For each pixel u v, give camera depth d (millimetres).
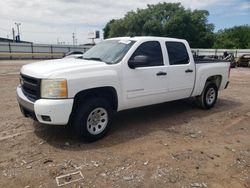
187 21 52500
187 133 5242
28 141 4602
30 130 5129
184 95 6359
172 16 52594
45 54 36031
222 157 4176
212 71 6988
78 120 4398
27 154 4098
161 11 53312
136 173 3594
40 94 4207
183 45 6234
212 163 3959
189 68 6246
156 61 5559
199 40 54344
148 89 5375
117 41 5617
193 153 4293
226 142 4824
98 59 5234
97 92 4711
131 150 4340
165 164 3879
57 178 3432
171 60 5871
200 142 4789
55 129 5188
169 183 3377
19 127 5293
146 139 4852
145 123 5805
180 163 3926
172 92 5945
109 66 4746
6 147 4340
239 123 6020
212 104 7285
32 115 4367
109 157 4055
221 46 64812
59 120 4168
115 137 4898
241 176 3605
